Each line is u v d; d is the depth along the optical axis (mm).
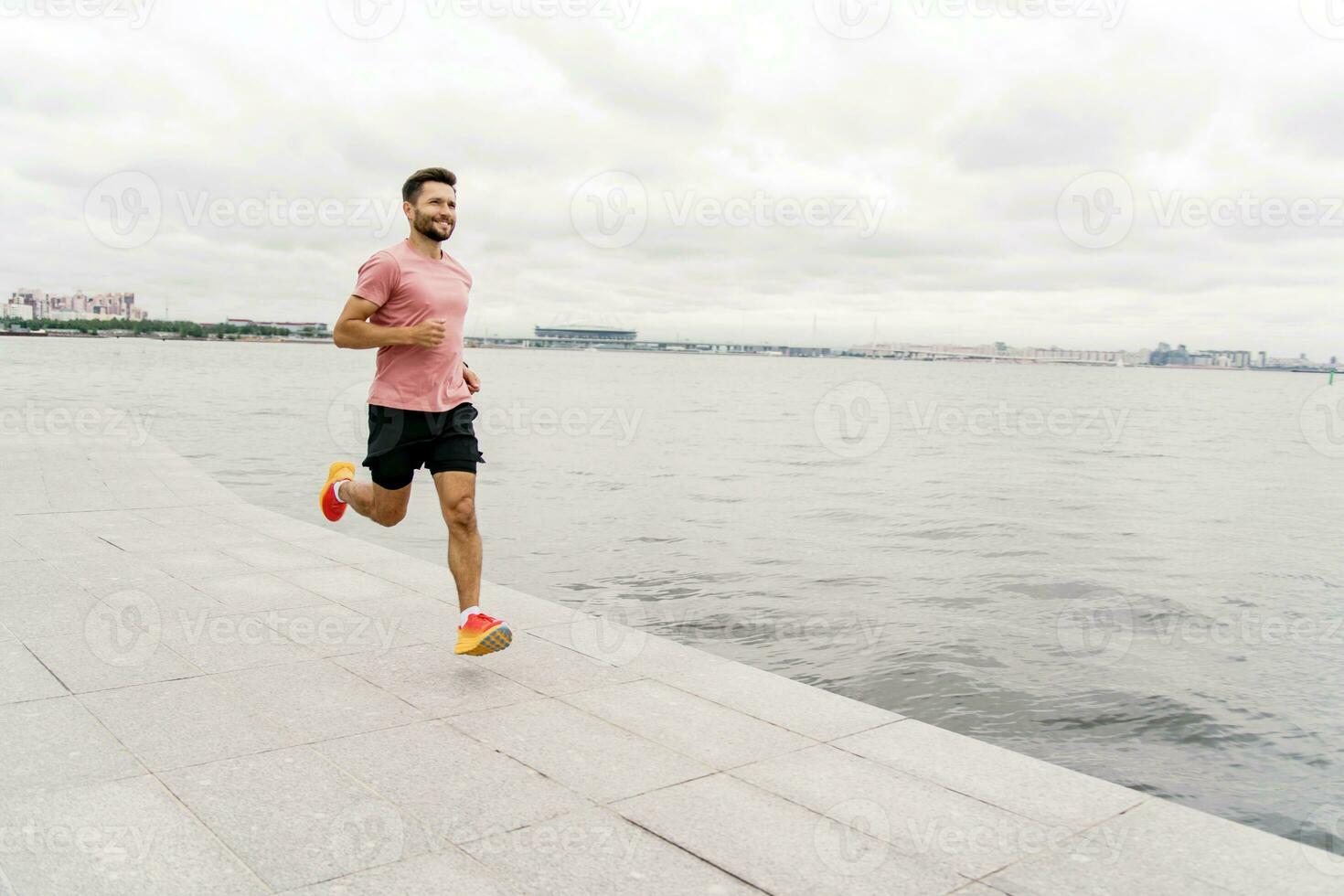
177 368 63719
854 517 11711
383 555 6336
